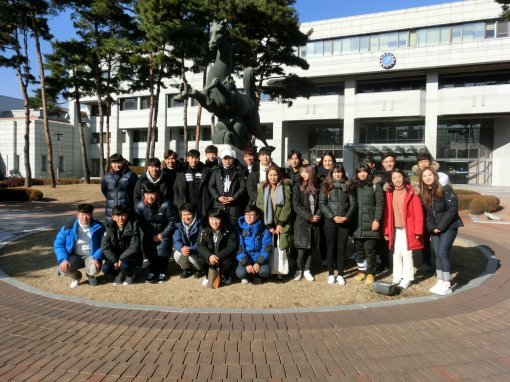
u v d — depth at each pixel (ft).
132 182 22.15
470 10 108.58
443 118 117.60
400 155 120.98
